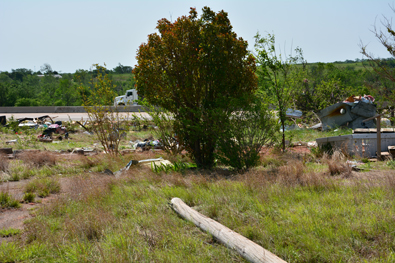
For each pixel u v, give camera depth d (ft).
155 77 36.60
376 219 14.94
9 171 33.71
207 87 37.60
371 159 37.47
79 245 14.19
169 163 35.50
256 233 14.67
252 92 39.17
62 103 225.35
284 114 46.44
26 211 21.43
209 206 18.98
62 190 27.63
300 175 25.14
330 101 83.92
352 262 11.70
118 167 37.60
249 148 33.58
